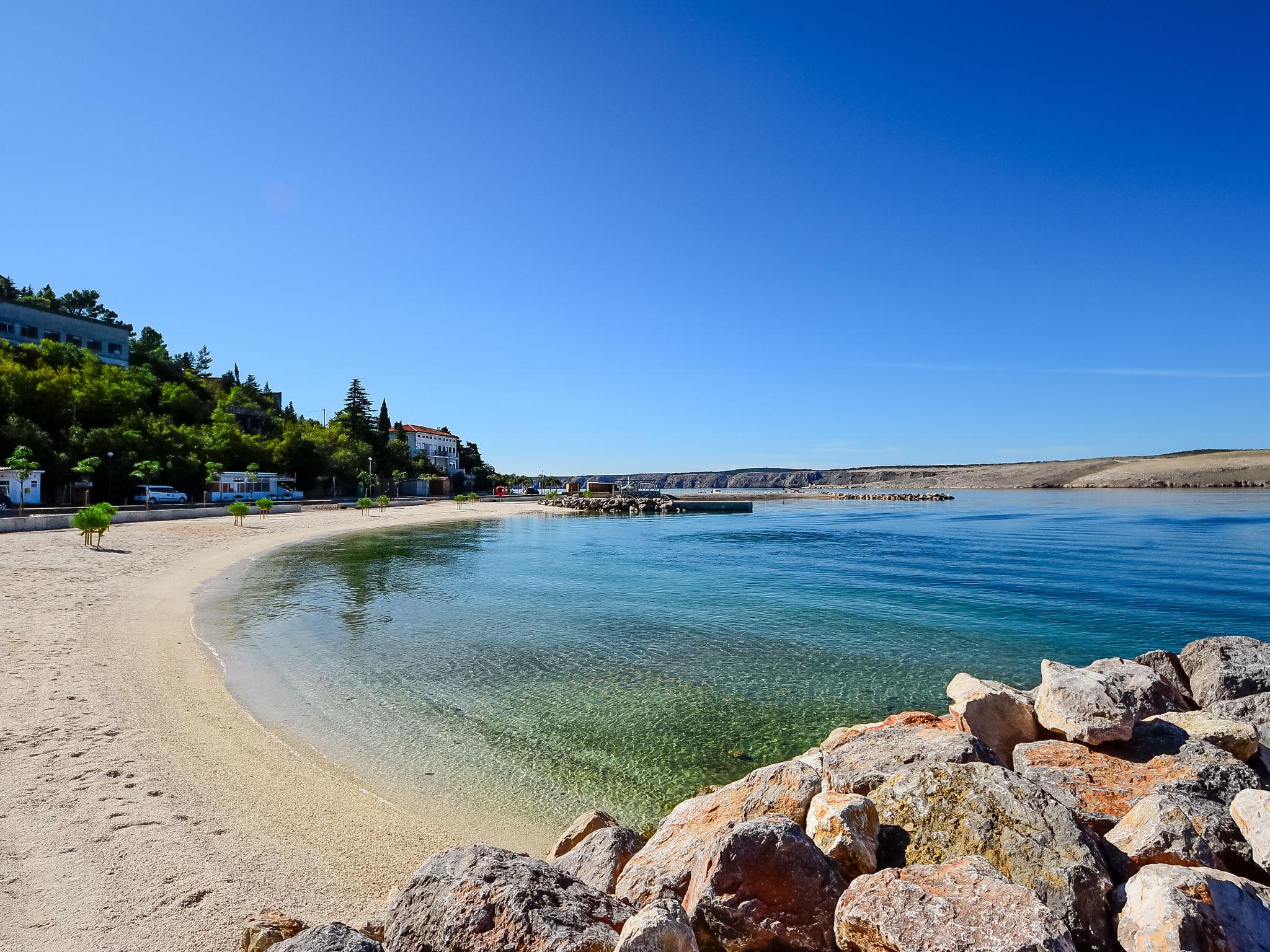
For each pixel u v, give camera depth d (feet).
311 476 319.68
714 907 15.34
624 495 433.89
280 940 17.15
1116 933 14.51
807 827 18.11
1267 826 17.95
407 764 35.06
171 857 22.65
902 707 46.50
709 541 178.91
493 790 32.71
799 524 255.09
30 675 41.42
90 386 228.43
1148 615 78.38
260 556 122.11
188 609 70.64
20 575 76.23
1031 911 13.34
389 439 437.99
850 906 14.57
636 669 54.70
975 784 18.31
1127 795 21.58
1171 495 481.87
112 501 204.33
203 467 248.93
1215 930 13.20
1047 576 109.81
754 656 59.11
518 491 560.20
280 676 48.83
